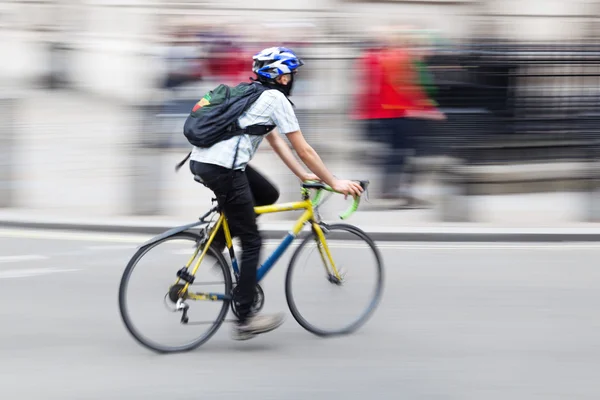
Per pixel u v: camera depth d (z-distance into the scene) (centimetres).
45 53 2284
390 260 1029
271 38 1672
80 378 657
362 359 711
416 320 812
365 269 780
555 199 1373
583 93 1370
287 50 698
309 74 1305
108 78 2166
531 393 644
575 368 696
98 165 1530
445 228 1159
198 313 720
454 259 1041
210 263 718
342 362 703
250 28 1747
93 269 959
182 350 718
